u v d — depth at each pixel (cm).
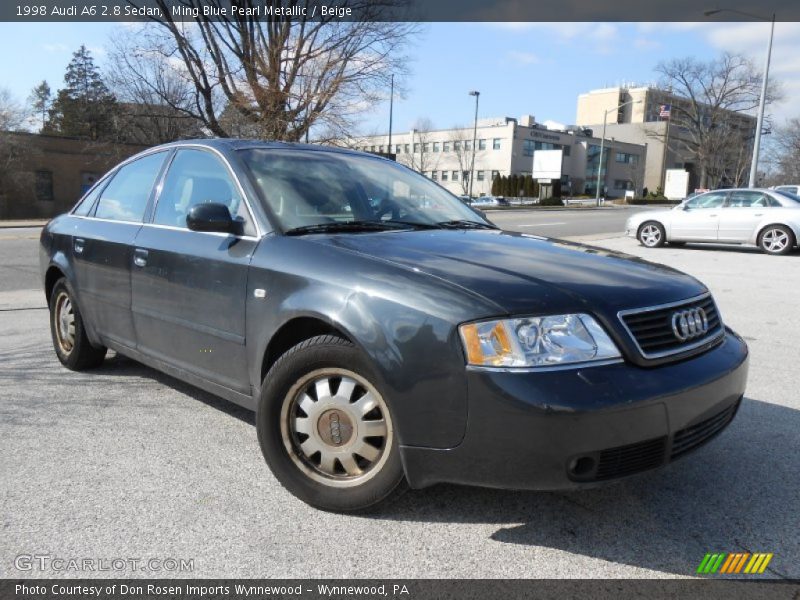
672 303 272
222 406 414
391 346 253
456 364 241
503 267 277
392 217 366
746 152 7875
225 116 2878
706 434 274
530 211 4356
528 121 9094
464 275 263
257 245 317
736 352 294
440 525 274
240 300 315
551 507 290
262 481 312
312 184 360
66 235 475
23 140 4206
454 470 248
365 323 261
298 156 384
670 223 1517
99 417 394
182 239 360
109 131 5606
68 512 281
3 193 4144
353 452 276
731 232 1438
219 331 331
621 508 290
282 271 296
